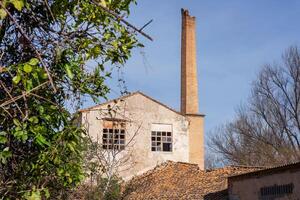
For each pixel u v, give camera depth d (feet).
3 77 14.51
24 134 13.92
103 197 47.70
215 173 89.66
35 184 15.20
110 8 16.34
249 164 139.64
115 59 16.80
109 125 92.48
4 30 14.58
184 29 123.95
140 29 14.37
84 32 16.15
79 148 16.55
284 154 133.69
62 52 15.11
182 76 119.75
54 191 17.44
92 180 47.14
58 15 15.40
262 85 142.92
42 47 15.07
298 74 135.85
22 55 14.93
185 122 105.60
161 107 104.06
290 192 62.95
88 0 15.33
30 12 14.88
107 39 16.43
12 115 14.23
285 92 137.69
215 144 150.10
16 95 14.14
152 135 101.71
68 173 15.89
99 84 16.85
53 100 15.47
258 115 142.92
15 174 15.01
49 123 15.29
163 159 101.35
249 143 142.92
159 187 86.02
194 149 105.19
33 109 14.71
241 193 73.67
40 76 13.37
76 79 16.14
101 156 58.03
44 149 15.08
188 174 90.53
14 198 14.89
